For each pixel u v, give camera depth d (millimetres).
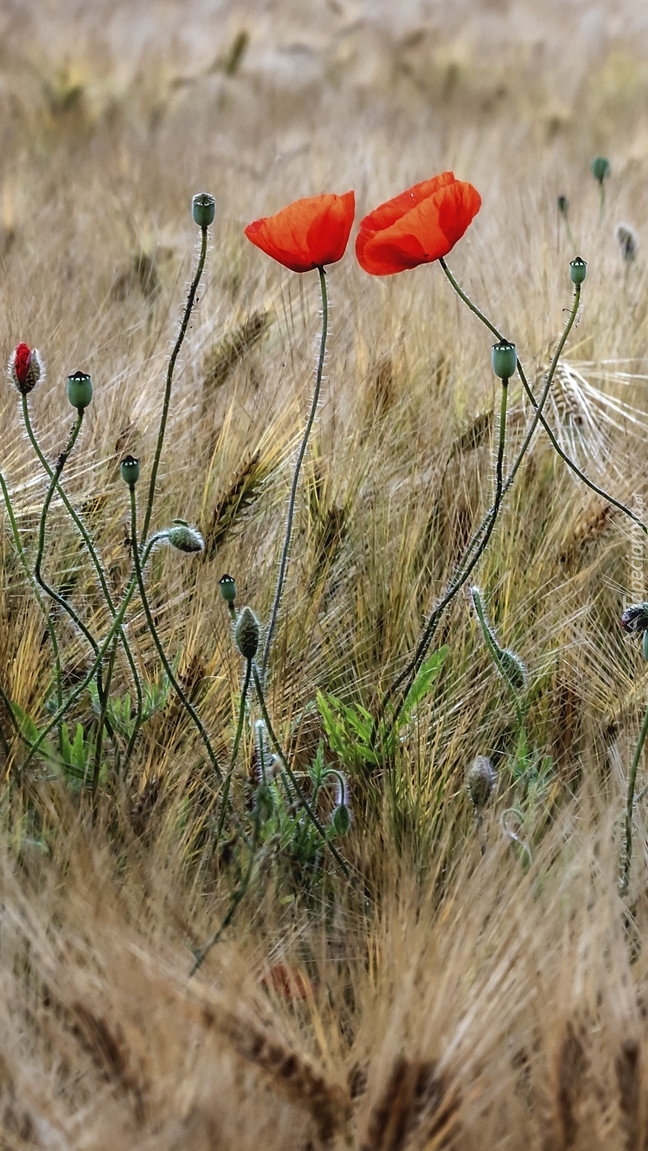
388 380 1905
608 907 1465
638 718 1667
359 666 1748
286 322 2021
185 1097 1420
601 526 1780
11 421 1830
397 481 1849
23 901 1482
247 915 1548
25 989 1493
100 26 5867
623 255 2174
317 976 1545
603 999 1450
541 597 1767
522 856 1543
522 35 6051
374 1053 1441
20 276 2197
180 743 1665
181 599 1749
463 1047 1430
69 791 1591
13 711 1637
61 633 1727
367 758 1641
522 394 1943
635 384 2043
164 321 2113
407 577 1772
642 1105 1401
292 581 1755
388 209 1611
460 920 1509
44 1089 1438
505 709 1700
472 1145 1422
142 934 1499
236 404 1884
